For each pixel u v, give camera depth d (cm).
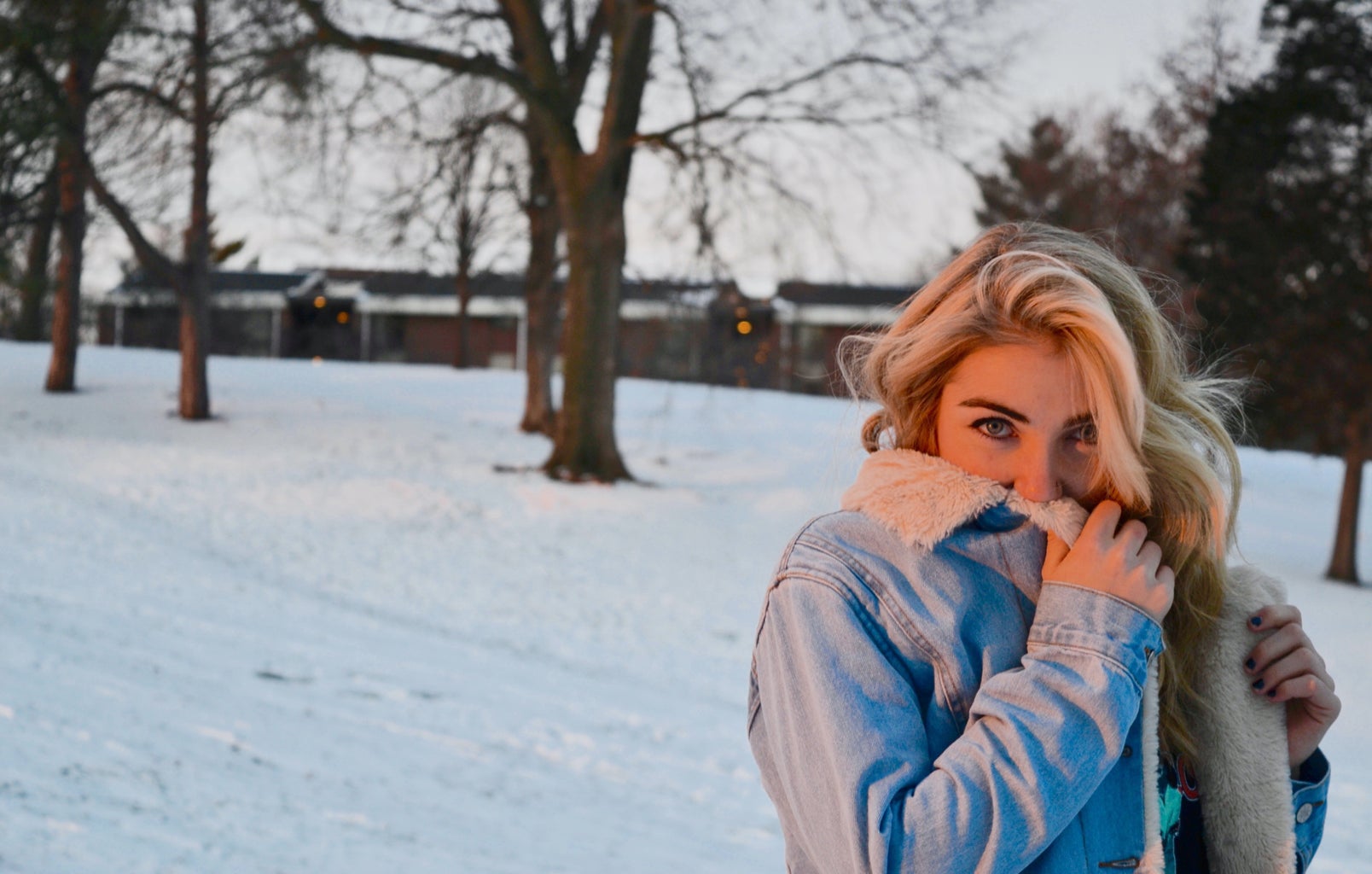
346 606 1055
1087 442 120
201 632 799
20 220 2038
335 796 481
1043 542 120
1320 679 127
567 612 1121
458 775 548
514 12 1838
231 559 1221
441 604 1110
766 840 513
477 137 1788
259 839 411
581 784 566
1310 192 1789
